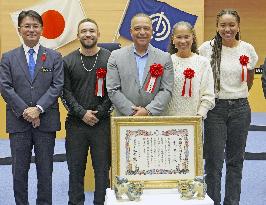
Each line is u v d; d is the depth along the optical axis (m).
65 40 8.96
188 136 2.89
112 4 9.11
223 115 3.61
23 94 3.49
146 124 2.87
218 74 3.59
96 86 3.59
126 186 2.71
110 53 3.70
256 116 9.32
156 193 2.83
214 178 3.67
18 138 3.53
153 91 3.28
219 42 3.62
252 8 12.23
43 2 8.91
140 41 3.25
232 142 3.70
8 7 8.95
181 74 3.38
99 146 3.66
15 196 3.63
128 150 2.86
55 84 3.53
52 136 3.61
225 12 3.56
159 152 2.88
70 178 3.73
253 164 5.78
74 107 3.58
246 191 4.66
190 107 3.38
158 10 9.03
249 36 12.33
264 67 3.73
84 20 3.64
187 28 3.35
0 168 5.60
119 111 3.32
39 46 3.59
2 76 3.50
